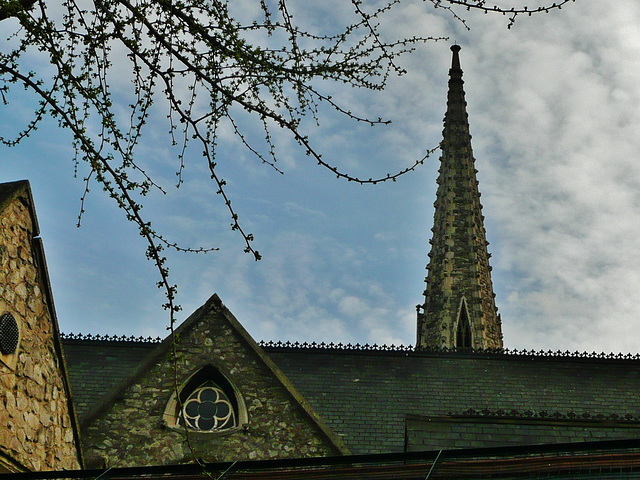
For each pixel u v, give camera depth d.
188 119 12.30
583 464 16.55
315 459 11.81
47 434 17.64
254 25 12.68
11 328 16.81
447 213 55.47
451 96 60.56
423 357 32.09
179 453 21.59
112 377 28.83
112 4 12.32
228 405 22.56
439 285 53.06
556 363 32.25
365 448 27.33
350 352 31.97
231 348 23.11
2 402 16.34
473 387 30.97
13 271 17.19
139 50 12.35
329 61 12.65
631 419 25.80
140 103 12.35
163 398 22.30
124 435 21.72
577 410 30.14
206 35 12.41
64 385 18.39
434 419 23.36
